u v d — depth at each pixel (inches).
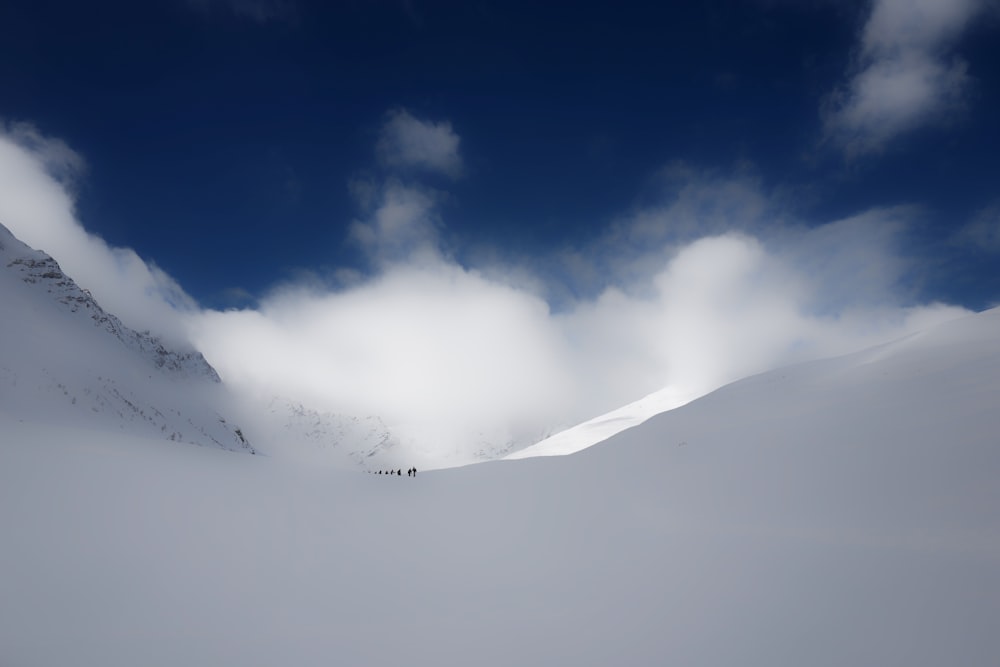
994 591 418.9
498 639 387.9
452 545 650.2
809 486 844.0
